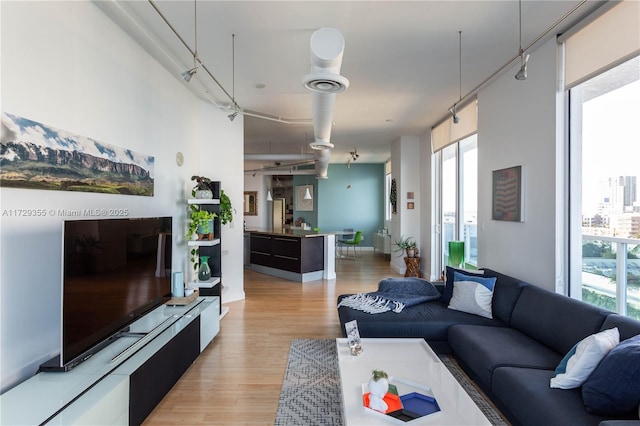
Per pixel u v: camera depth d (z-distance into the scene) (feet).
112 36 9.29
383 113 18.95
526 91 11.77
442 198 21.42
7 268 6.13
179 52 11.49
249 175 40.32
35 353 6.73
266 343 12.14
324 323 14.24
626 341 5.82
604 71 8.75
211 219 14.17
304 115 19.74
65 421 5.24
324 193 39.86
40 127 6.81
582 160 10.03
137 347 7.84
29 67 6.56
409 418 5.76
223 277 17.35
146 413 7.31
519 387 6.50
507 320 10.30
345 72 13.19
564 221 10.36
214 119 16.94
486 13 9.23
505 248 13.12
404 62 12.29
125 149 9.91
